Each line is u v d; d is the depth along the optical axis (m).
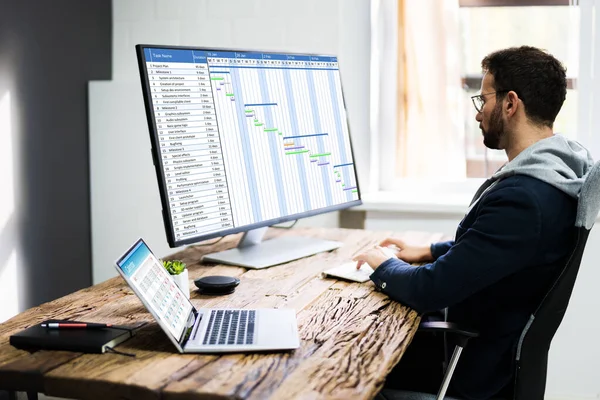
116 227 2.94
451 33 2.87
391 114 2.97
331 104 2.20
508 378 1.60
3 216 2.43
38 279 2.63
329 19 2.81
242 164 1.87
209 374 1.15
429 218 2.78
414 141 2.96
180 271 1.57
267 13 2.85
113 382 1.12
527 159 1.60
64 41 2.73
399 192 2.98
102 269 2.97
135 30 2.95
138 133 2.88
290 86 2.04
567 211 1.56
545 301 1.50
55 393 1.14
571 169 1.63
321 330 1.40
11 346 1.28
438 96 2.91
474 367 1.63
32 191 2.58
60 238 2.76
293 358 1.24
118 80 2.97
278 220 1.97
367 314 1.51
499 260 1.52
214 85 1.80
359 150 2.89
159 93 1.66
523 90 1.66
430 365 1.85
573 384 2.73
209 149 1.77
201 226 1.74
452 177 2.94
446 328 1.52
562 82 1.68
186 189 1.71
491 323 1.63
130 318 1.44
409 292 1.58
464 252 1.55
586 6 2.77
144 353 1.25
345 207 2.23
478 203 1.66
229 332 1.34
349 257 2.04
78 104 2.85
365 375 1.16
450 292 1.54
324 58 2.19
